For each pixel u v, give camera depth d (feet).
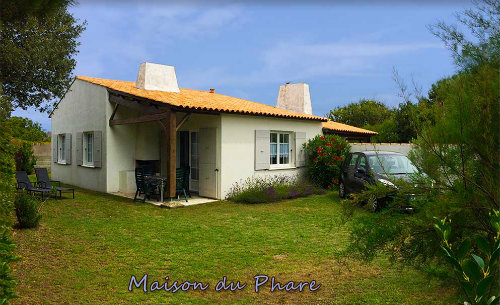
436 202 11.84
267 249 22.18
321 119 53.36
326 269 18.72
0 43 37.24
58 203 38.11
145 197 39.47
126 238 24.54
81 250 21.75
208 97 52.65
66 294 15.46
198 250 21.99
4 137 21.74
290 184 46.37
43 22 38.93
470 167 11.60
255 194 39.91
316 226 28.04
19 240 23.16
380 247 13.60
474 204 11.10
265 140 46.09
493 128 10.87
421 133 12.54
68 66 43.42
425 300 14.62
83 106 52.11
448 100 11.74
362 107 128.67
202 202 39.32
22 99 41.50
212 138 42.09
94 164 49.06
